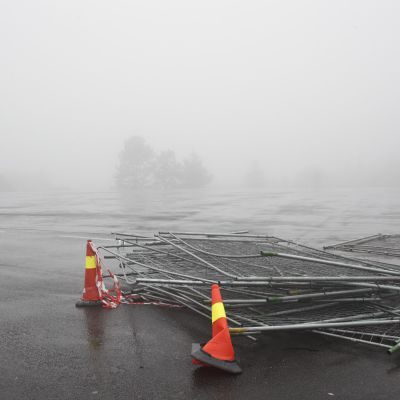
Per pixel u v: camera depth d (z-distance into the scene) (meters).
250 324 4.70
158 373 4.02
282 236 12.84
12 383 3.87
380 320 4.66
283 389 3.71
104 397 3.62
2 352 4.53
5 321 5.48
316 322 4.64
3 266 8.80
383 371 4.00
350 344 4.59
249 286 5.05
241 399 3.57
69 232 14.18
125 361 4.29
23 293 6.77
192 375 3.98
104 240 12.41
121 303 6.15
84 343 4.75
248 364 4.17
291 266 6.27
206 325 5.29
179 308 5.93
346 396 3.59
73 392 3.70
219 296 4.39
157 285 6.21
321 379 3.87
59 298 6.48
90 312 5.80
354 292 5.25
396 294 5.60
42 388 3.78
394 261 8.63
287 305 5.29
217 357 4.05
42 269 8.51
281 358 4.29
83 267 8.70
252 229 14.48
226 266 6.29
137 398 3.60
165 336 4.93
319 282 5.12
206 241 8.22
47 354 4.47
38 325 5.32
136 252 8.12
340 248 9.92
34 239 12.62
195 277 5.43
